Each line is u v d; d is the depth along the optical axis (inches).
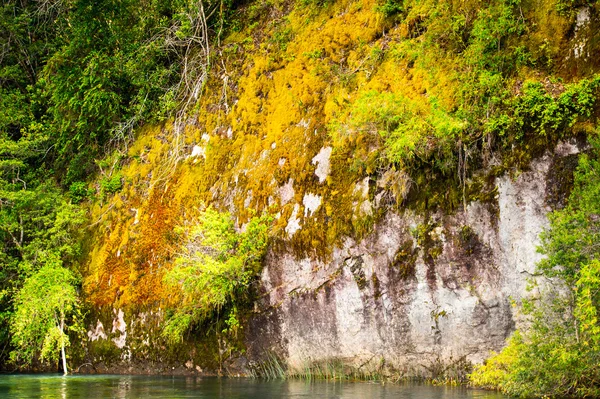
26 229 799.1
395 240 513.3
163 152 750.5
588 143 450.9
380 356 516.4
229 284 572.1
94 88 812.6
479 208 483.2
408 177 513.0
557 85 477.4
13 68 938.1
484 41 514.0
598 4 475.5
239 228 618.5
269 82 675.4
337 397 423.8
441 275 491.5
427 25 569.3
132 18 876.0
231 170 660.1
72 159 860.6
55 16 986.1
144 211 719.7
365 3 636.7
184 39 808.9
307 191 576.7
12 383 567.8
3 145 799.1
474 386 464.1
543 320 427.2
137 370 657.0
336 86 605.9
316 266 552.1
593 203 399.5
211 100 732.7
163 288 647.1
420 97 535.2
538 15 502.3
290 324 562.3
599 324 375.9
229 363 591.5
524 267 464.1
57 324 695.7
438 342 492.4
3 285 759.7
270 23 733.9
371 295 519.5
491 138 485.1
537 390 408.8
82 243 767.7
